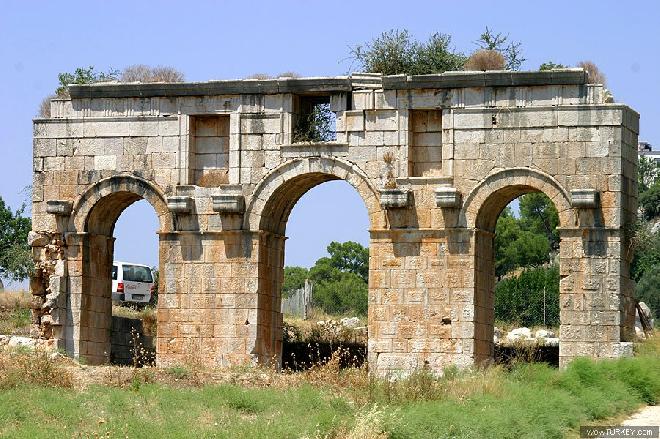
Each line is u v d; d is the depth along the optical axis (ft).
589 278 176.55
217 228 189.37
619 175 176.65
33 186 196.95
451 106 182.60
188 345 188.85
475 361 179.52
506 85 180.96
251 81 188.65
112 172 193.98
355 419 126.11
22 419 132.77
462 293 180.34
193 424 130.62
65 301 194.18
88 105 195.52
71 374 161.07
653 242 181.16
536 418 132.98
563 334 176.96
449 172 181.98
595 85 178.50
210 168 192.75
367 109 185.68
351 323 263.90
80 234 194.08
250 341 186.80
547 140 179.01
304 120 191.31
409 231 182.80
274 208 191.21
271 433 123.75
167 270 190.70
